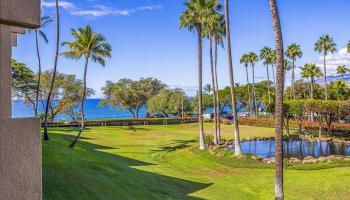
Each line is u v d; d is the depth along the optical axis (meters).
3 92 1.49
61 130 38.47
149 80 73.00
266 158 20.69
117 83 71.12
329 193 13.20
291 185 14.67
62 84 48.47
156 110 68.25
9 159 1.42
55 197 9.47
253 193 13.73
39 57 26.52
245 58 72.19
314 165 17.38
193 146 27.78
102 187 11.87
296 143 31.56
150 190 12.94
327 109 31.94
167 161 22.09
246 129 44.88
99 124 49.06
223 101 78.94
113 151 25.56
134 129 46.25
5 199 1.40
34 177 1.50
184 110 72.88
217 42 28.78
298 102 33.97
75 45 23.48
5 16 1.42
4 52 1.50
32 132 1.51
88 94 52.59
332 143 30.98
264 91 80.19
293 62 60.84
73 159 16.33
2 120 1.41
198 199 12.52
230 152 22.39
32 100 44.94
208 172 18.25
